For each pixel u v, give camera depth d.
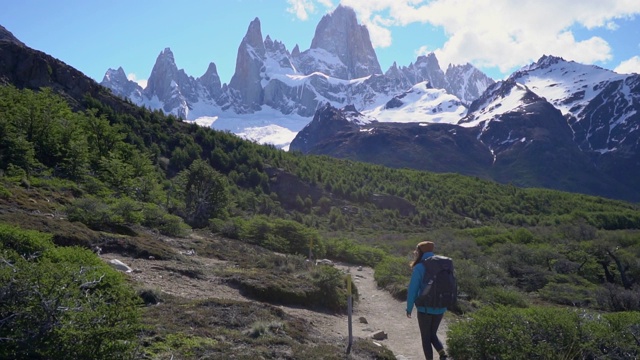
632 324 7.12
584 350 6.84
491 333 7.18
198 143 54.09
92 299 5.25
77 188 23.44
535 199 73.31
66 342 4.80
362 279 20.91
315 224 46.38
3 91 32.19
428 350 6.35
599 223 59.69
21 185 19.73
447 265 6.45
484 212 66.06
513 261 28.53
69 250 7.68
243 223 25.45
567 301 20.36
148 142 47.59
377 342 9.99
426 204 62.88
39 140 27.86
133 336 5.49
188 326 7.36
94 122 33.22
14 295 4.77
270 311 9.19
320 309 12.52
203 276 12.45
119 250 13.05
